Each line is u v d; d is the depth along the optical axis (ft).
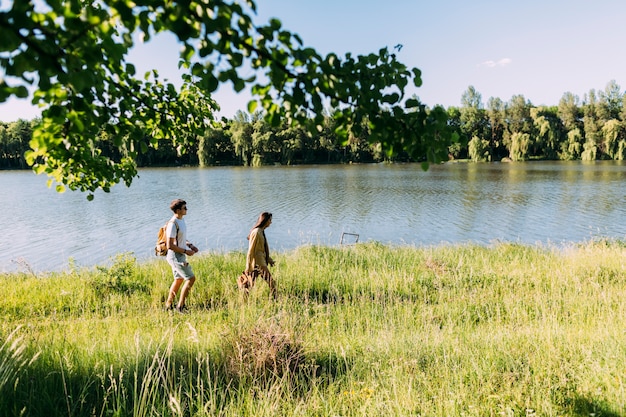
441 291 25.26
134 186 163.73
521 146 320.91
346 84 6.37
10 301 23.26
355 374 13.61
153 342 15.06
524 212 93.15
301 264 31.83
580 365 12.93
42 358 12.71
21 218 92.17
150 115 11.02
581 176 179.73
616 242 46.11
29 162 10.13
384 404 10.97
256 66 6.24
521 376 12.94
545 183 153.69
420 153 6.74
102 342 15.02
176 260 22.11
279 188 151.12
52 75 4.95
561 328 17.52
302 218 90.22
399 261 34.65
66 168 11.20
